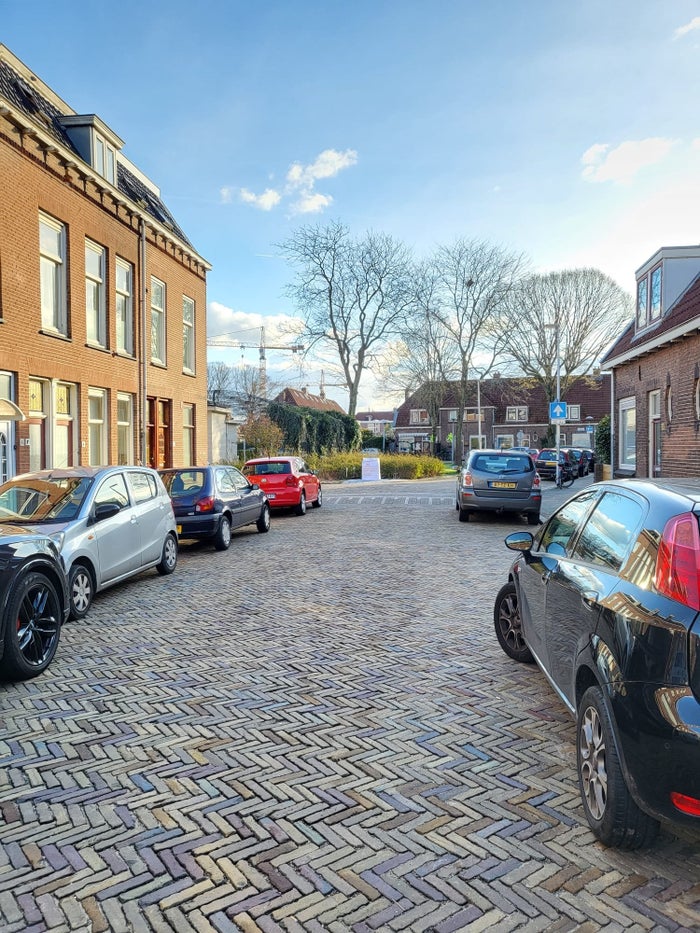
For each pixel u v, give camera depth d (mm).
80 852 2855
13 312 11734
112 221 15359
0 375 11641
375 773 3520
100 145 14945
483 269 41188
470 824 3043
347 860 2785
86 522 6945
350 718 4227
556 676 3816
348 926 2416
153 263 17609
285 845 2893
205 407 21266
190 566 9672
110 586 8211
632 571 2904
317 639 5910
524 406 62375
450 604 7172
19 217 11906
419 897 2562
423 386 46375
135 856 2822
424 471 35875
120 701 4539
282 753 3754
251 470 16438
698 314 11688
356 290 42125
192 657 5449
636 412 16719
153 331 17875
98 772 3551
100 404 15219
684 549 2648
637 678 2570
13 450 11828
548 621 3988
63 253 13516
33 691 4738
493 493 14422
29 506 7027
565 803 3225
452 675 4988
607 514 3602
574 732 4016
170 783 3428
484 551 10703
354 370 43875
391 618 6617
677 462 13797
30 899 2566
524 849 2855
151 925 2432
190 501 10836
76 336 13828
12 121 11641
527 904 2518
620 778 2693
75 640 5977
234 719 4223
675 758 2404
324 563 9688
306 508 17875
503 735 3973
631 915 2459
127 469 8398
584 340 44062
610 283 43500
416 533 13031
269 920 2449
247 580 8531
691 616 2504
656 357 15109
